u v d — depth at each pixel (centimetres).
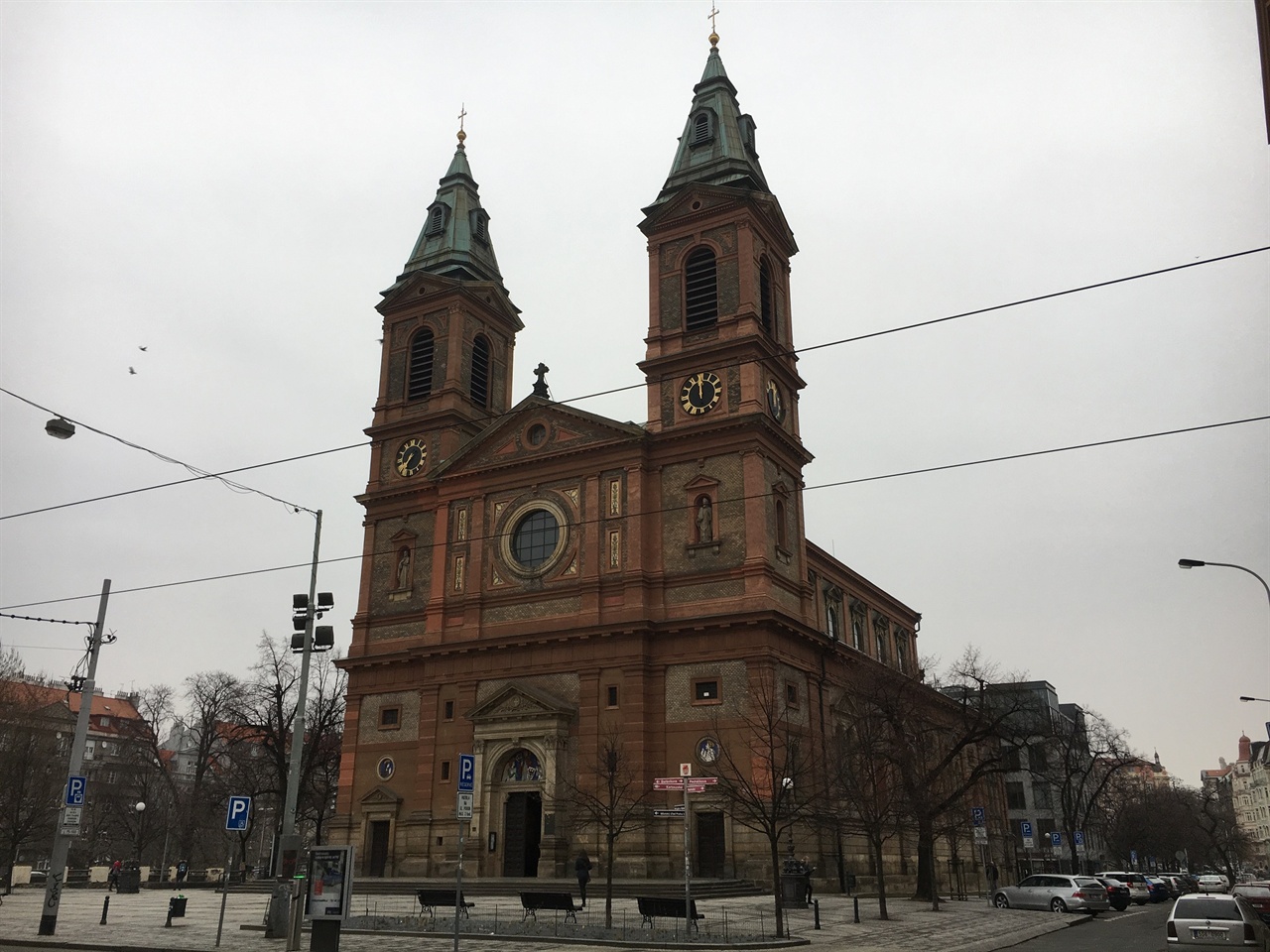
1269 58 2098
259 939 2864
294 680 7125
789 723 4747
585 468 5262
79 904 4431
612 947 2597
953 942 2891
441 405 6009
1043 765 8362
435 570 5538
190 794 8450
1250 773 19738
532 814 4912
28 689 8000
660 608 4916
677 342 5353
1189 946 2347
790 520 5219
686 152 5828
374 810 5303
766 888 4284
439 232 6612
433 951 2497
